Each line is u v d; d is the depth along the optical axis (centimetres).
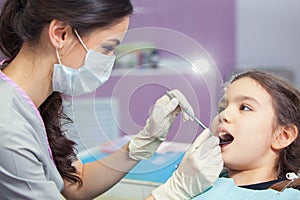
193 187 101
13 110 85
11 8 88
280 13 266
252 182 111
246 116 111
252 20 269
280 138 112
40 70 88
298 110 115
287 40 268
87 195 118
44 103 105
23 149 81
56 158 110
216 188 106
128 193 123
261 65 271
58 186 103
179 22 272
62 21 81
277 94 113
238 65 271
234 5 266
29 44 86
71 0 80
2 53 95
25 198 82
